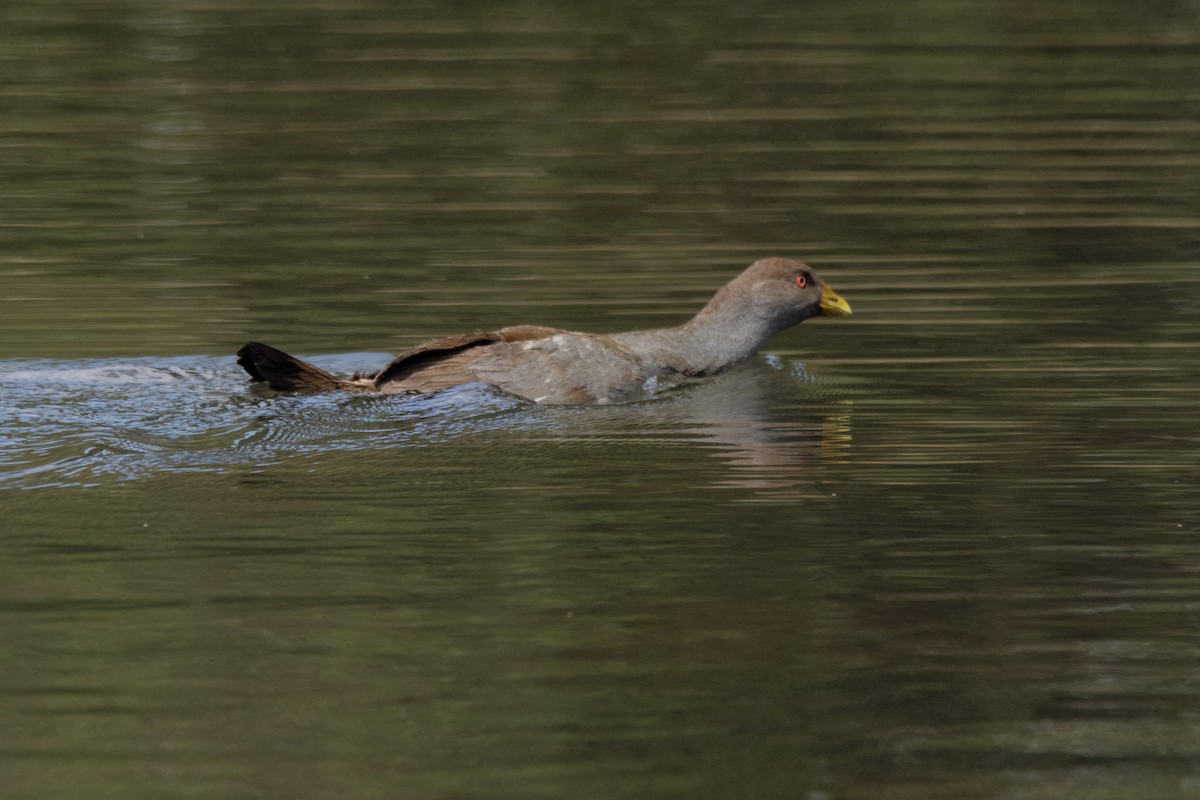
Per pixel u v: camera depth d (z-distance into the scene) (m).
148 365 15.61
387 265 19.64
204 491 12.12
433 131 26.06
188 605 10.01
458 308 17.94
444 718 8.68
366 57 30.77
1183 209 21.92
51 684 8.98
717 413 14.65
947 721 8.71
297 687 9.00
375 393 14.50
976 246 20.47
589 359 15.23
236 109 27.19
